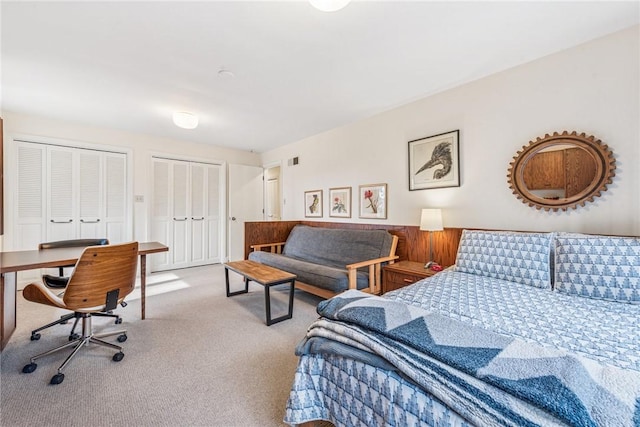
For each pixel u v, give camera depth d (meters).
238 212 5.32
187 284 3.78
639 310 1.35
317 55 2.12
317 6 1.42
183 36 1.87
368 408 1.03
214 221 5.20
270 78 2.48
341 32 1.84
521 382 0.75
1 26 1.75
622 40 1.85
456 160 2.69
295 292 3.46
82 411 1.38
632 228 1.82
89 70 2.32
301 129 4.10
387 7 1.61
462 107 2.65
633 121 1.82
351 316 1.20
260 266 3.06
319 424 1.33
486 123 2.50
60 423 1.30
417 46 2.01
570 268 1.65
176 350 2.00
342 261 3.35
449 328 1.06
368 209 3.57
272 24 1.75
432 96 2.88
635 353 0.98
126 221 4.15
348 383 1.11
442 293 1.67
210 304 2.98
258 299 3.17
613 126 1.89
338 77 2.48
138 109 3.22
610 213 1.90
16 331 2.26
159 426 1.30
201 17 1.68
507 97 2.37
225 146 5.19
